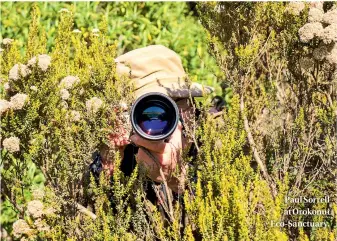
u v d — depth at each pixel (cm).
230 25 634
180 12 1283
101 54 637
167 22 1221
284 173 632
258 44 621
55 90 568
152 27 1174
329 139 633
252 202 528
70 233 570
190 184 575
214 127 585
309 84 643
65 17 693
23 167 589
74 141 577
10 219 878
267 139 697
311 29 577
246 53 611
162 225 549
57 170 577
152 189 606
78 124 576
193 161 611
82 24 1096
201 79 1111
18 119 552
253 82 709
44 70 558
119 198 556
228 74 631
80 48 659
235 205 504
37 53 613
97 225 551
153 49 638
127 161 602
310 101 645
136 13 1177
